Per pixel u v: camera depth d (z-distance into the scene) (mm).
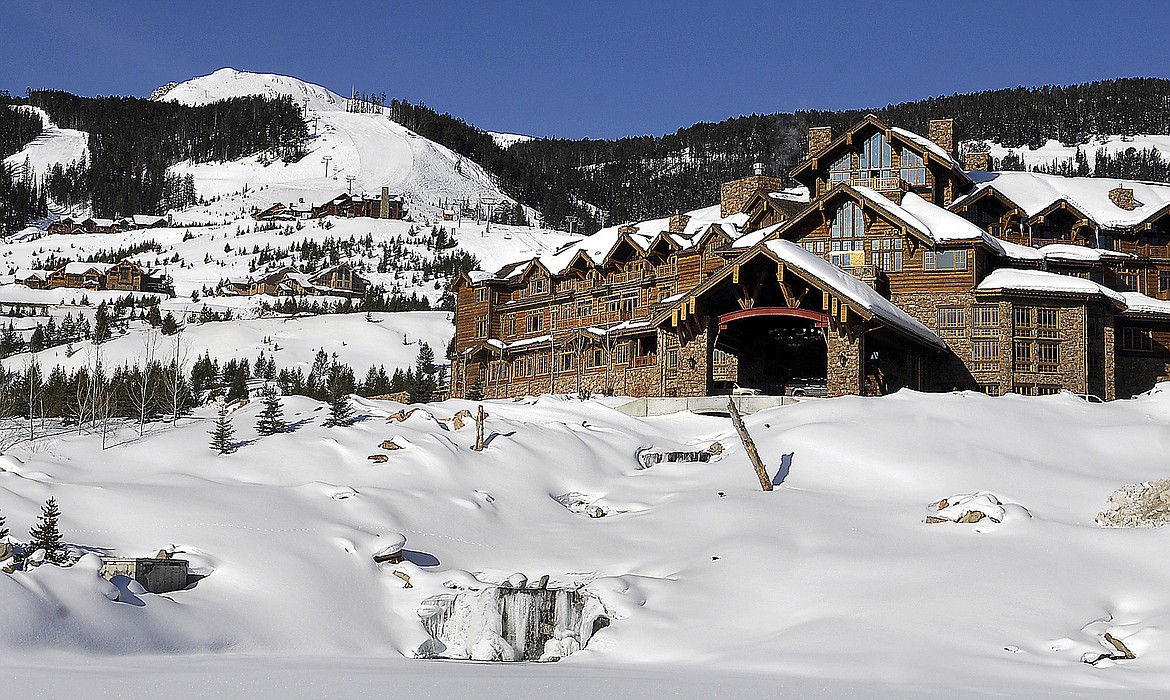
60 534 31672
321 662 27094
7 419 52281
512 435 45562
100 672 24297
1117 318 67125
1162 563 30984
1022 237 71062
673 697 22953
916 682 24234
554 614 30719
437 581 32500
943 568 31234
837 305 52906
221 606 29672
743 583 31469
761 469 40219
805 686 23828
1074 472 40969
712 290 57000
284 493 37031
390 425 46688
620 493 41688
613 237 79750
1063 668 25375
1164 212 71875
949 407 47531
